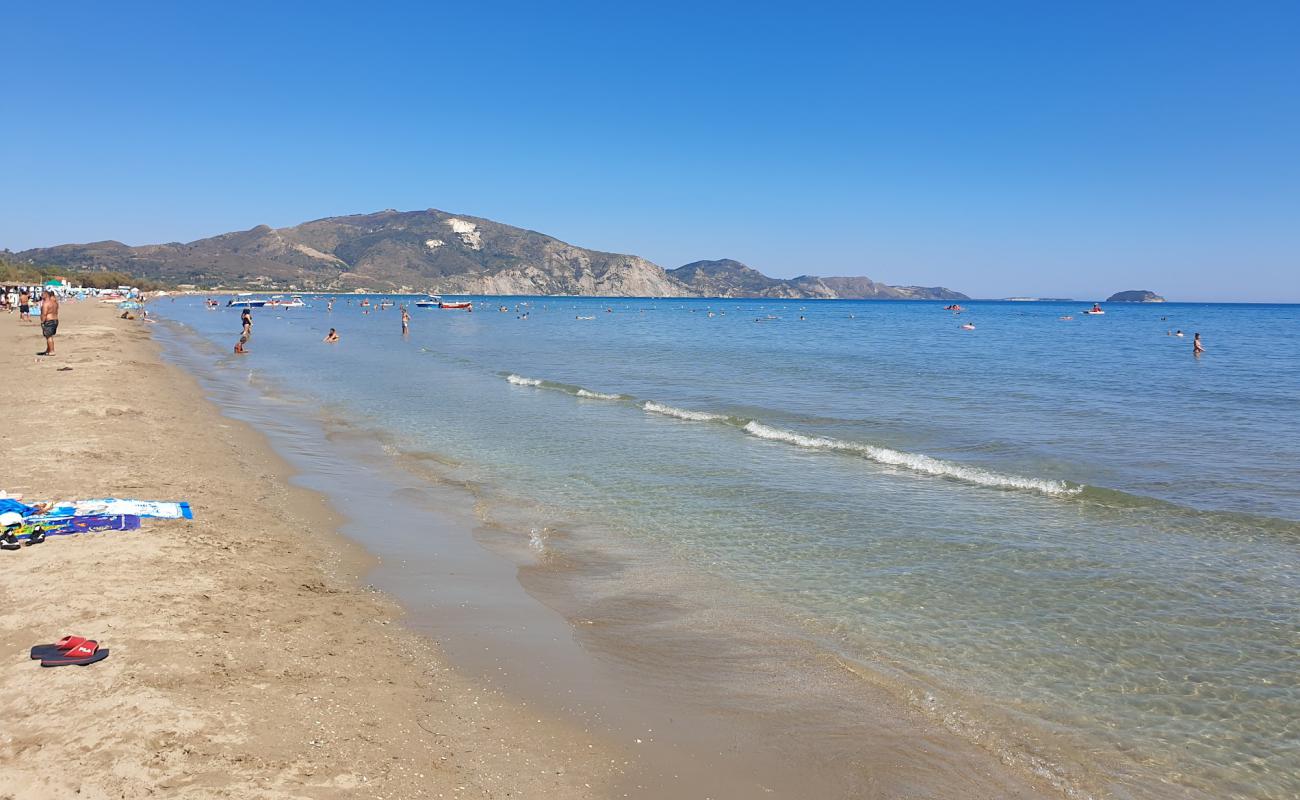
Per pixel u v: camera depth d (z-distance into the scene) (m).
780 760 6.27
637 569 10.83
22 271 128.88
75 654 6.53
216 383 30.23
